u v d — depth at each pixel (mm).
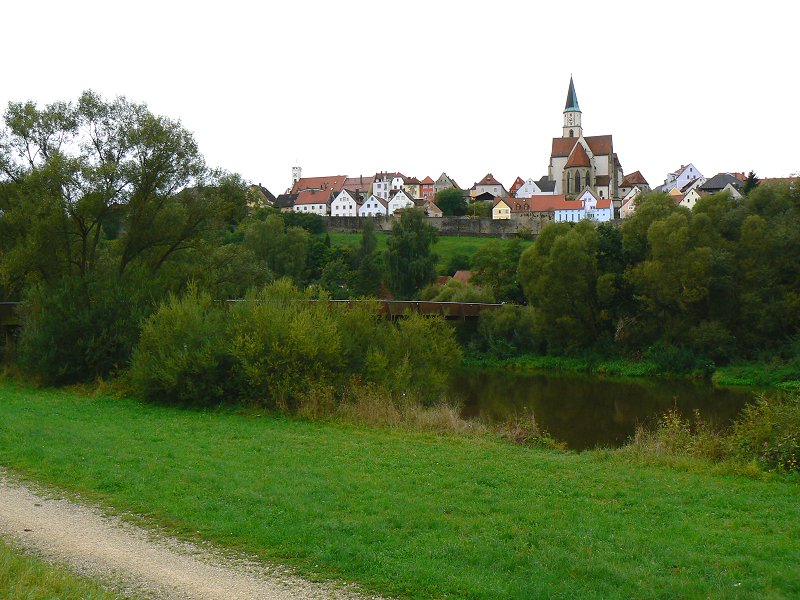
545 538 10172
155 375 24000
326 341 24656
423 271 79938
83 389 27359
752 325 48406
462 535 10203
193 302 26203
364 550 9117
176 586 7852
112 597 7270
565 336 54938
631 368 49688
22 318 30938
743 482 15078
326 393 23453
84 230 32375
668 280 49625
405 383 25688
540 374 49281
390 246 81750
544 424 27453
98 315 29047
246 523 10133
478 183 177875
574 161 148875
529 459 17188
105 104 32312
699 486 14430
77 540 9344
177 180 33219
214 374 24188
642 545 10023
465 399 35281
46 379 28312
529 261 56594
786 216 50281
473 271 78938
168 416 22156
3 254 32750
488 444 19547
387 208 150375
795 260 48375
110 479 12438
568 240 54125
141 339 25719
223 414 23000
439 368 29125
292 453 16344
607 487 14102
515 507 12016
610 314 54781
